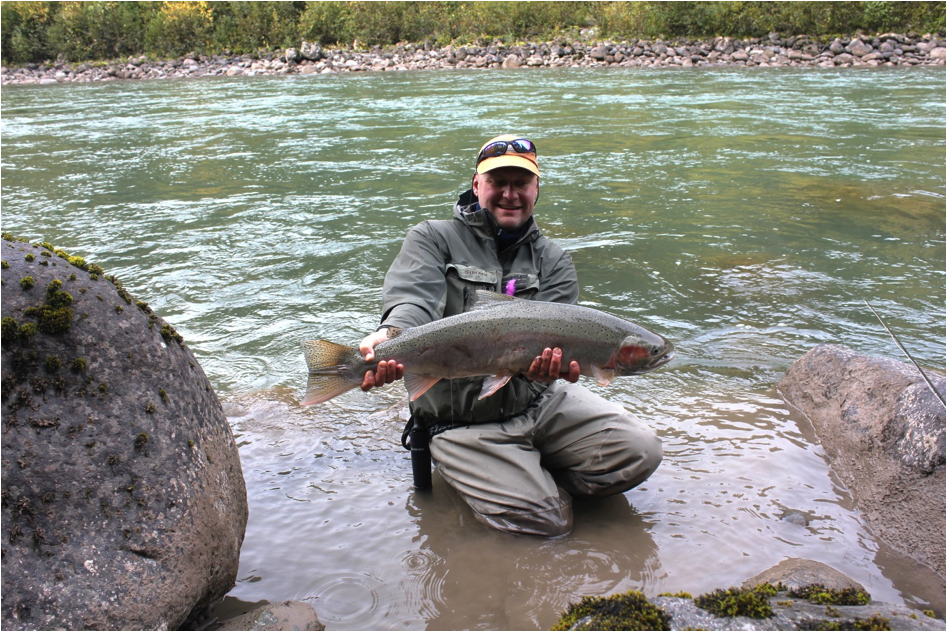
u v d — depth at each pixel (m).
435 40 32.31
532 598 2.64
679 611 2.31
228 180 11.00
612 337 2.94
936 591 2.63
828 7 27.66
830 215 8.45
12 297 2.25
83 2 37.38
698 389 4.57
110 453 2.26
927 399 3.33
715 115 15.65
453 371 2.93
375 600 2.64
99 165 12.29
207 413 2.68
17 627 1.97
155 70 31.94
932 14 27.16
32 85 30.50
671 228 8.11
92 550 2.14
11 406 2.15
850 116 15.06
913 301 5.93
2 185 10.83
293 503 3.32
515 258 3.63
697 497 3.33
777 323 5.57
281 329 5.64
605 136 13.77
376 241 7.80
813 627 2.22
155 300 6.26
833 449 3.70
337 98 20.66
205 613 2.54
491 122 15.64
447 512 3.26
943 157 11.27
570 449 3.34
